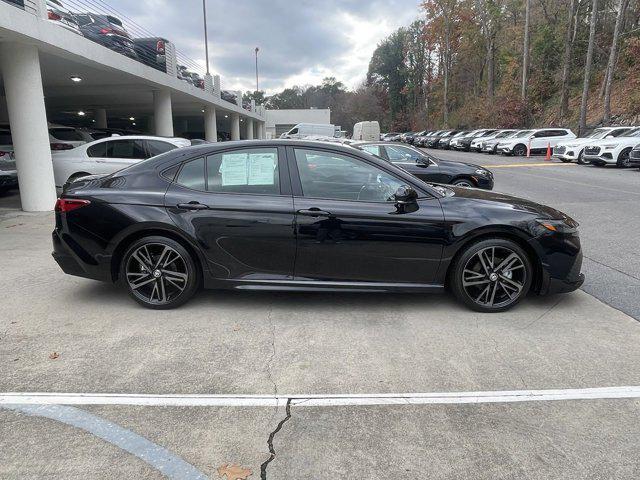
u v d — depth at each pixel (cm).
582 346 370
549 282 429
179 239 427
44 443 254
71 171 1048
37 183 972
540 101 4169
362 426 271
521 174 1661
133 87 1730
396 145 1079
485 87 5778
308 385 313
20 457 243
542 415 282
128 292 441
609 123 3047
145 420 274
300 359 348
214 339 378
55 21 999
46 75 1429
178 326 401
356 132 4294
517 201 458
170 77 1731
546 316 427
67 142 1194
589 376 326
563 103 3634
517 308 446
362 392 305
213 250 421
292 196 422
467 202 434
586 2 3784
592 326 407
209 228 417
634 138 1855
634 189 1236
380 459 245
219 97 2630
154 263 433
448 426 271
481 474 234
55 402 290
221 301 458
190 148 442
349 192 427
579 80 4003
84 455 245
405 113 7750
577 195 1137
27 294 474
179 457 244
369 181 429
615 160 1845
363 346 369
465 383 317
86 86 1706
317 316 425
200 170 433
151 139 1067
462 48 5731
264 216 415
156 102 1808
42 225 830
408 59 7600
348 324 409
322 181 427
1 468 234
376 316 426
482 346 370
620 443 257
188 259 426
